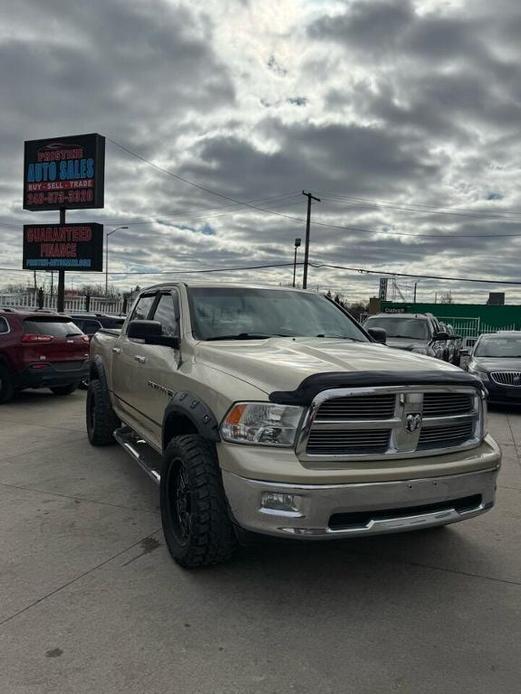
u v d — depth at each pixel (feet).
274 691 8.29
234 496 10.57
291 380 10.60
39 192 70.90
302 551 13.23
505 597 11.27
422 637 9.77
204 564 11.80
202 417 11.48
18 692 8.16
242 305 15.89
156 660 8.96
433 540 14.12
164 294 17.49
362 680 8.58
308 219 130.72
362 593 11.32
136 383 17.60
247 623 10.09
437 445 11.34
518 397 35.45
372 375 10.62
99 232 68.33
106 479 18.72
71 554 12.86
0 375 33.99
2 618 10.11
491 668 8.92
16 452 22.35
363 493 10.14
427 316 51.78
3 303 96.17
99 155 68.59
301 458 10.27
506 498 17.72
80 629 9.78
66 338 35.55
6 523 14.74
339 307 18.03
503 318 117.39
